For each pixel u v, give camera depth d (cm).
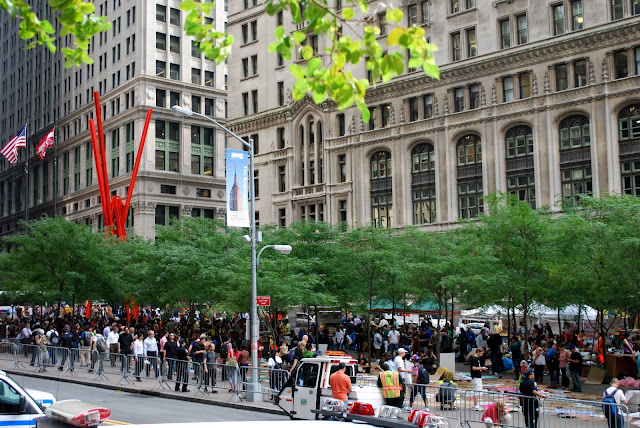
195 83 9356
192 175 9100
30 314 6919
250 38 7038
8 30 13125
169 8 9169
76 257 4628
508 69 5175
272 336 3594
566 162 4878
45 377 3112
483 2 5350
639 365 2419
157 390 2662
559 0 4962
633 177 4559
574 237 2911
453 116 5438
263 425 490
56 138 10769
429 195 5588
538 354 2875
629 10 4644
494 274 3186
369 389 1800
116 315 6562
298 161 6462
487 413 1695
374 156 5978
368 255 3622
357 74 6056
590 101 4747
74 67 10412
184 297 4125
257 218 6794
